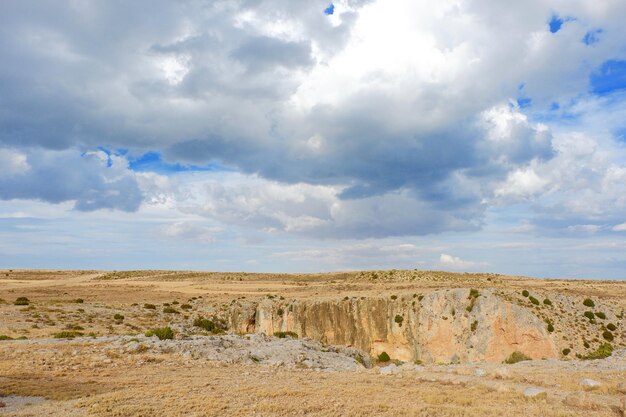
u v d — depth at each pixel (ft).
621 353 162.20
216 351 149.07
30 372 104.53
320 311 302.86
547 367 128.26
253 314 345.51
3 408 73.97
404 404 78.69
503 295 247.91
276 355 154.81
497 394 85.81
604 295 346.54
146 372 113.19
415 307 264.52
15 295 414.41
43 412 71.67
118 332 225.56
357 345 282.77
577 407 76.13
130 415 69.92
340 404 78.13
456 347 241.14
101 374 107.04
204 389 91.91
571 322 232.12
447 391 90.79
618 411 70.95
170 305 389.60
